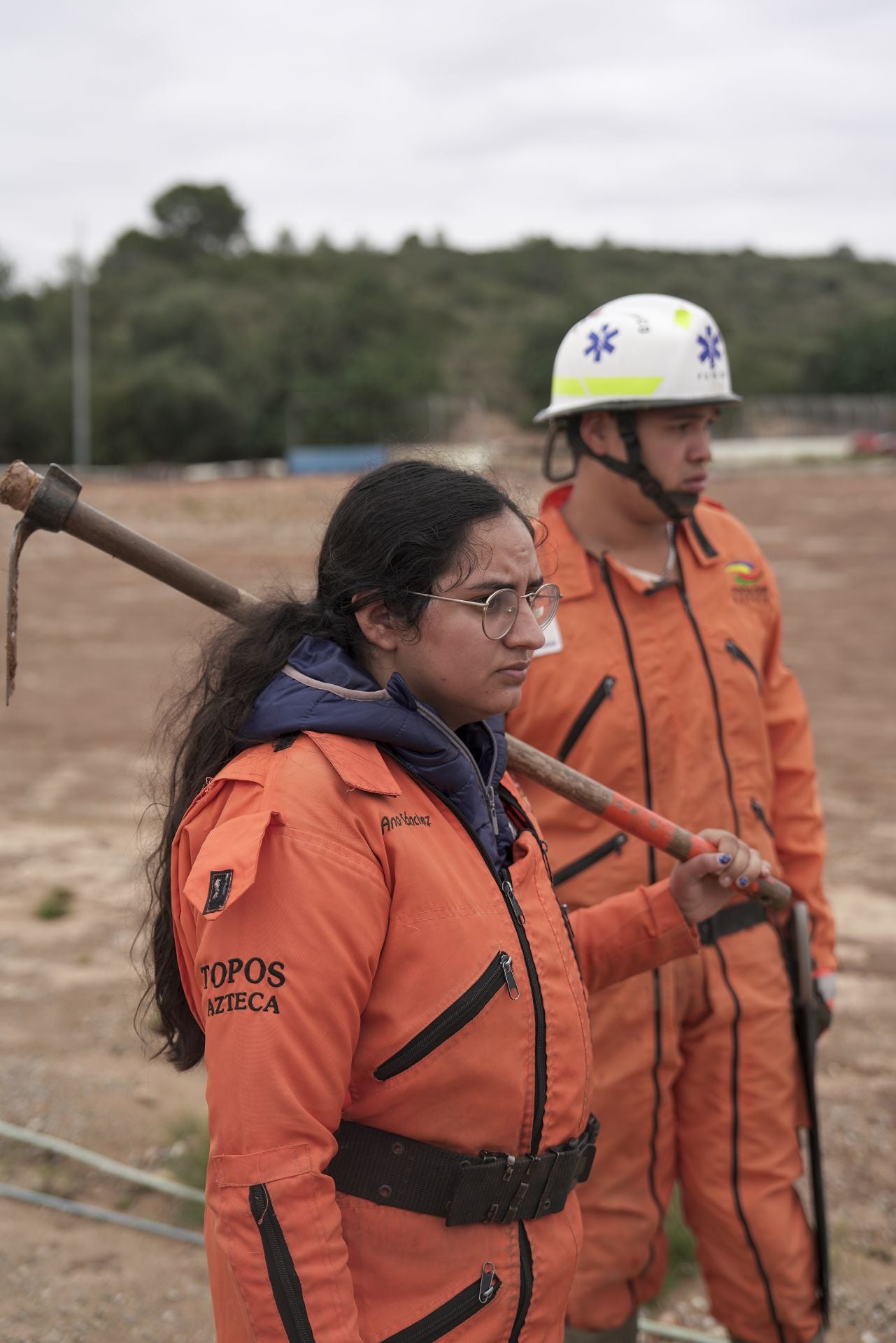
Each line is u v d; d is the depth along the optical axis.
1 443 58.28
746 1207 2.52
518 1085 1.65
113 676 11.91
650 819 2.07
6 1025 4.74
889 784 8.23
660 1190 2.53
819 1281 2.58
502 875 1.72
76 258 49.06
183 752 1.76
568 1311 2.47
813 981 2.77
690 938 2.12
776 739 2.82
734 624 2.67
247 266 101.75
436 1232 1.62
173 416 59.03
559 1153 1.69
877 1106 4.18
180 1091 4.25
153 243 107.12
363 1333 1.58
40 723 10.10
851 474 38.62
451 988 1.60
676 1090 2.60
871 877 6.51
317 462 47.81
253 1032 1.49
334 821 1.56
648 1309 3.17
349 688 1.64
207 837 1.56
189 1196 3.63
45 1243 3.42
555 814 2.54
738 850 2.09
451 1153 1.62
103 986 5.09
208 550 21.59
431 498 1.64
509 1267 1.65
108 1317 3.11
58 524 1.79
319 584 1.76
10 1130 3.95
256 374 63.31
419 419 62.06
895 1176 3.76
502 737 1.85
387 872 1.59
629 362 2.53
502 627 1.64
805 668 12.11
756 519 25.69
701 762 2.57
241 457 61.03
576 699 2.54
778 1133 2.56
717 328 2.66
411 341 66.94
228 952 1.52
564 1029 1.71
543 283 113.06
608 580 2.60
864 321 80.50
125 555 1.82
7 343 61.78
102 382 60.59
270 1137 1.48
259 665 1.69
